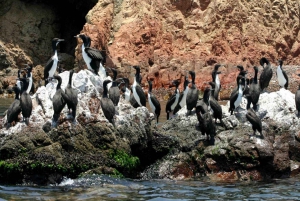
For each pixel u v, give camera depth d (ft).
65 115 63.67
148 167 67.92
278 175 66.95
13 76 168.96
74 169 61.57
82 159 61.98
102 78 73.67
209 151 67.15
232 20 159.74
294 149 69.21
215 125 68.95
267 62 80.74
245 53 156.35
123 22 156.97
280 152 67.77
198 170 67.21
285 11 167.94
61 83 67.26
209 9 161.07
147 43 153.89
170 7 162.09
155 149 68.59
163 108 115.55
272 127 70.38
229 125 69.51
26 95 64.13
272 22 165.78
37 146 62.08
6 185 60.64
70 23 188.85
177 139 69.21
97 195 56.54
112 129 64.08
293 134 69.72
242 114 71.31
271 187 61.82
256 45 159.53
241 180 65.51
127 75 145.69
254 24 162.20
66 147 62.49
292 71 146.92
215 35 157.99
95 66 75.31
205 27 159.74
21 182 61.26
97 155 62.75
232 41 156.15
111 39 155.33
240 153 66.03
